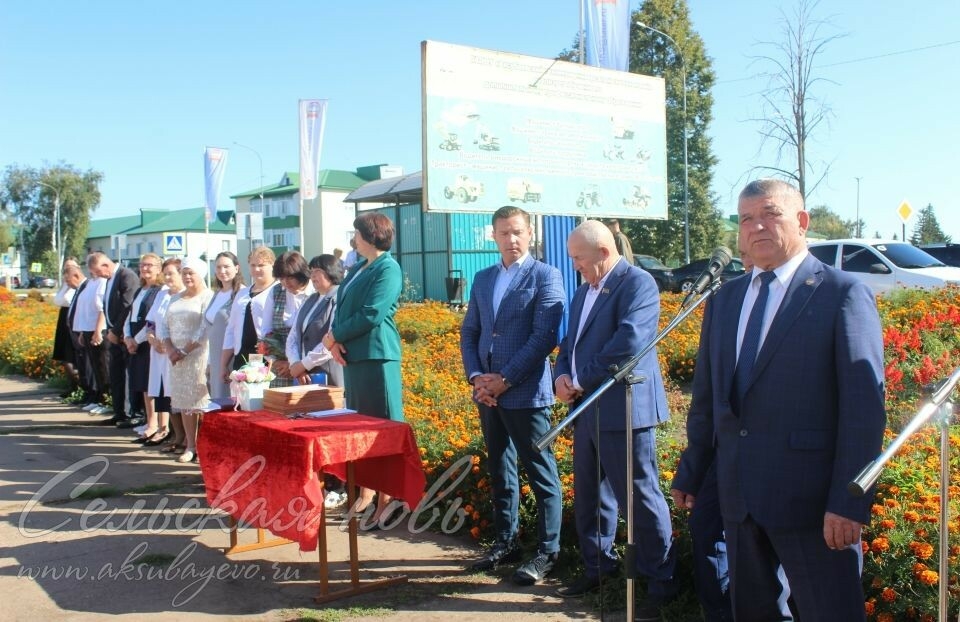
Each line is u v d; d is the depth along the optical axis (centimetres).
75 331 998
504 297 458
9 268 5775
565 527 490
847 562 279
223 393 689
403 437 430
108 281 911
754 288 300
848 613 278
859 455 262
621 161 1345
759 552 294
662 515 397
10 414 970
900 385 691
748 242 293
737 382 293
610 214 1339
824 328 277
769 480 282
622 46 1367
